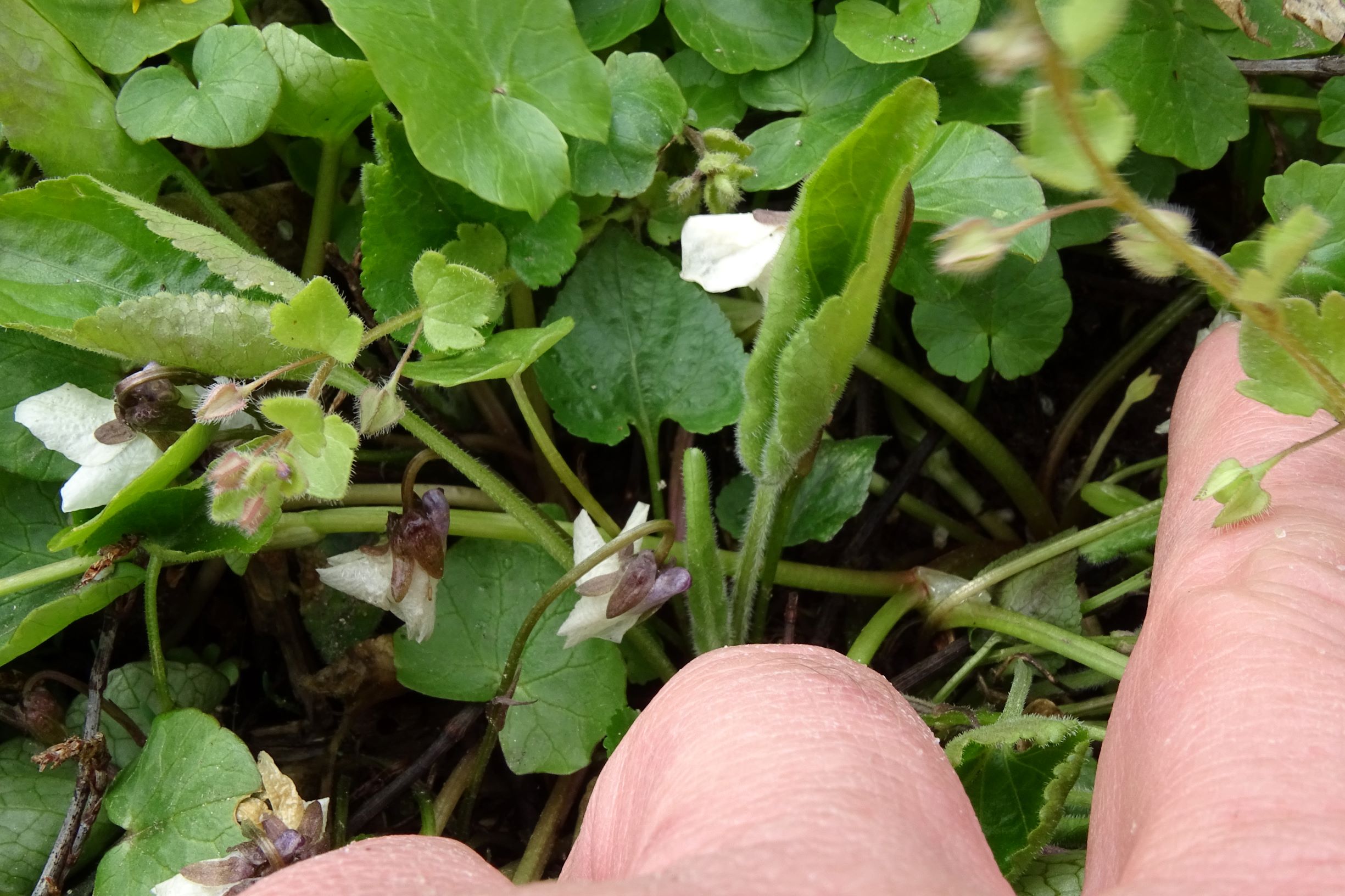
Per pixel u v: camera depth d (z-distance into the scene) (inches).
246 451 10.6
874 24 12.1
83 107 11.6
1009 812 11.4
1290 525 10.3
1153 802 9.8
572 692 11.9
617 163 12.0
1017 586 12.4
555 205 11.9
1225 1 11.8
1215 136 12.2
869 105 12.2
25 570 11.6
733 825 9.7
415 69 11.3
